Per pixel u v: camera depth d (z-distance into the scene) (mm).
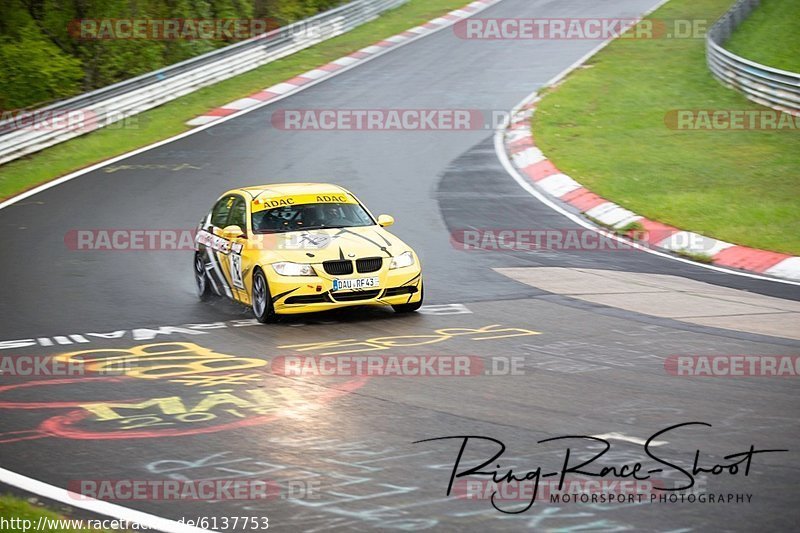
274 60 104125
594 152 66938
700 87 84750
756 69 77750
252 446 21625
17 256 47938
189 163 68188
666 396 24781
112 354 30703
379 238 35875
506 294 38406
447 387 25922
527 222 52750
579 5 133750
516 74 94938
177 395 25828
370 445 21500
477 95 87125
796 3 118188
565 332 32094
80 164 69000
